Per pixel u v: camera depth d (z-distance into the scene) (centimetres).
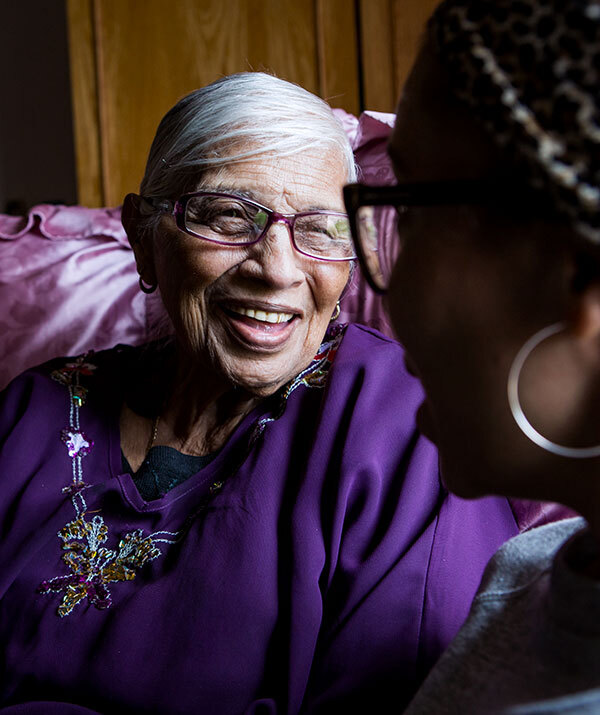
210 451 128
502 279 48
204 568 112
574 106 41
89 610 115
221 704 107
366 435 116
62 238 184
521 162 44
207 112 115
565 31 42
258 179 113
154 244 123
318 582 112
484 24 45
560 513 123
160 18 336
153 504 121
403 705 102
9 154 511
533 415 48
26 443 131
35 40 505
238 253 115
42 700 113
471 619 65
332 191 117
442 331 52
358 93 344
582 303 44
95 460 130
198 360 122
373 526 113
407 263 54
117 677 108
